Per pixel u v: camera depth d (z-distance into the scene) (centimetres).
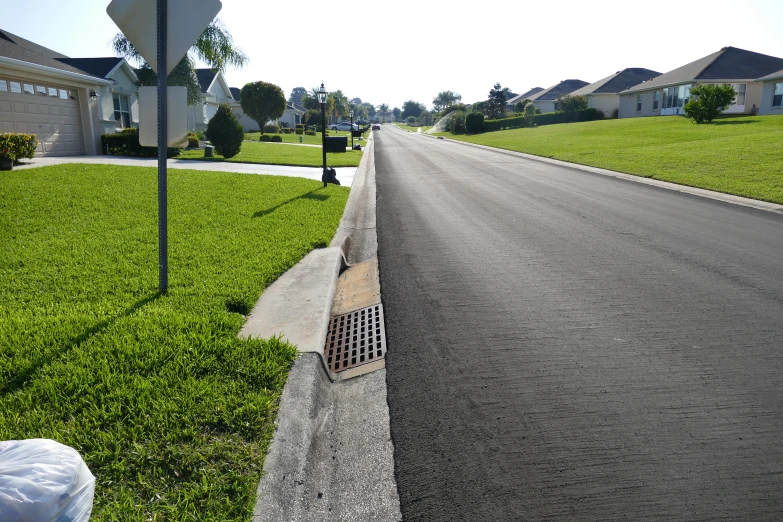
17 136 1389
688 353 414
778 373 380
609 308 511
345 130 7150
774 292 545
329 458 311
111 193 1020
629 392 360
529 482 278
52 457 202
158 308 465
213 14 458
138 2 459
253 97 4569
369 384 393
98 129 2012
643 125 3616
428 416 343
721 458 291
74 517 197
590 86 5956
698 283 578
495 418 337
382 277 636
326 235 793
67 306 474
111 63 2291
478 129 5547
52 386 330
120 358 367
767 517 249
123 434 289
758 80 3681
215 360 371
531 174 1700
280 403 335
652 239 783
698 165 1580
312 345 422
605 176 1595
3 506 179
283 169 1797
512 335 457
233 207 965
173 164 1777
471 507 263
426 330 477
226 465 274
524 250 739
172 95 473
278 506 258
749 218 932
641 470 284
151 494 253
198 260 633
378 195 1318
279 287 573
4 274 560
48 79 1733
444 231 882
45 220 801
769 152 1700
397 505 269
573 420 330
